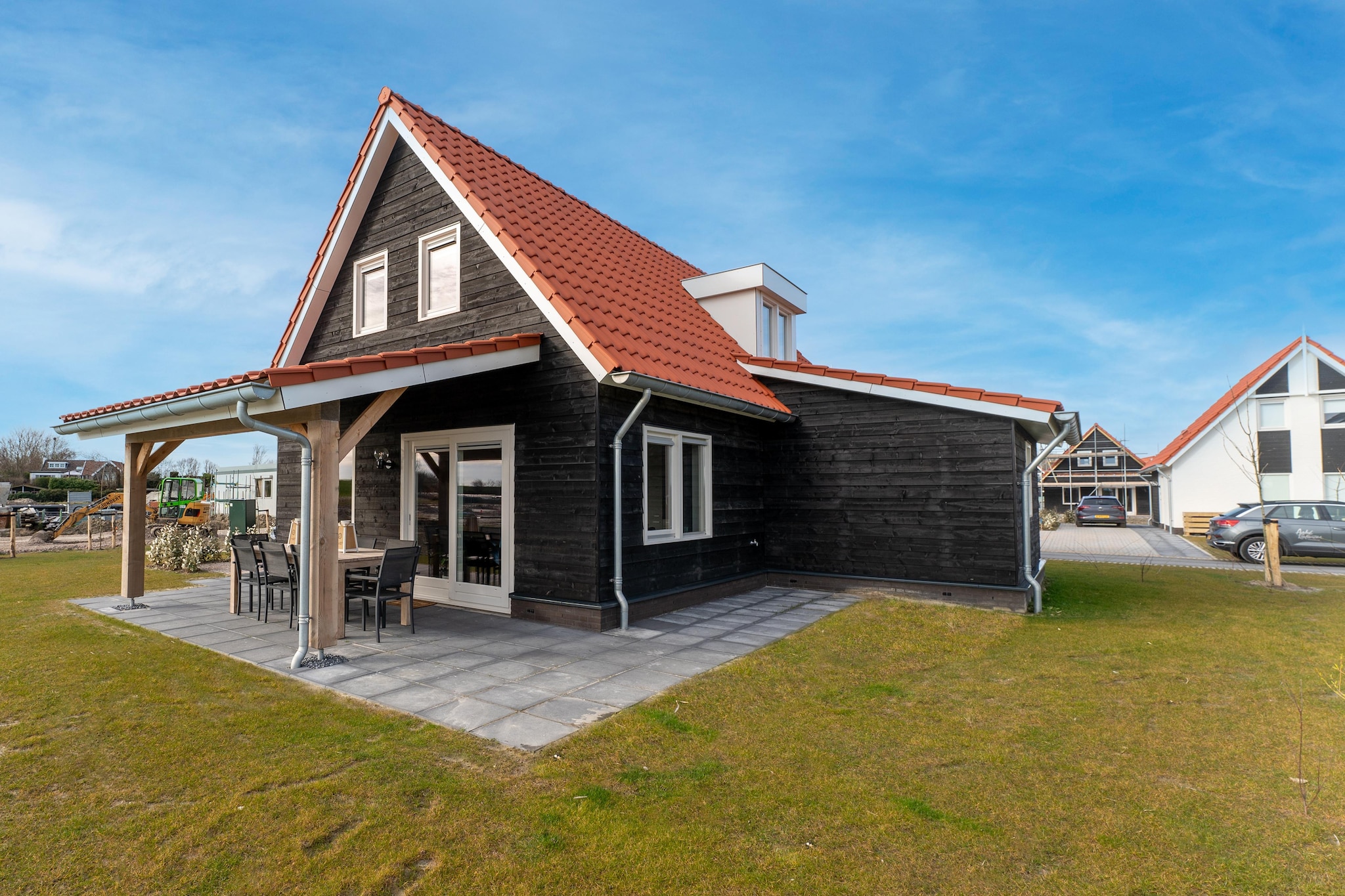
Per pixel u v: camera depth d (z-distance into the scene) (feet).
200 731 14.94
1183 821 11.26
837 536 34.78
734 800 12.01
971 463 31.53
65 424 29.14
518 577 27.81
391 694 17.75
